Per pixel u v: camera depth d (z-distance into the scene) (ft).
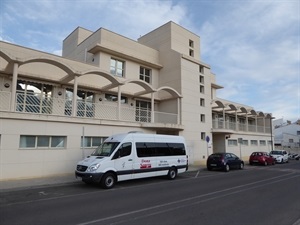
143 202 25.82
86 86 58.18
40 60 45.21
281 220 19.76
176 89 75.92
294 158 138.21
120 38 71.82
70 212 21.71
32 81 51.34
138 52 76.74
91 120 50.47
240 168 68.03
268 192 32.14
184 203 25.50
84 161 36.68
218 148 96.99
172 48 80.59
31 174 41.45
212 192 31.78
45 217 20.20
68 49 88.02
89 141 50.62
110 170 35.27
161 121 77.10
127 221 19.30
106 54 67.21
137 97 71.72
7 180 38.60
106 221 19.26
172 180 43.65
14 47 50.44
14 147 39.96
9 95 48.03
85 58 72.90
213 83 108.27
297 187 36.42
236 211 22.47
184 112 74.38
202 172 58.39
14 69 41.98
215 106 96.43
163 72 81.00
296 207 24.06
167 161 44.52
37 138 43.21
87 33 84.07
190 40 88.99
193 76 79.92
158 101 79.25
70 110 56.75
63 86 55.77
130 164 38.14
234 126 111.14
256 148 116.57
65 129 46.60
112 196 28.81
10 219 19.61
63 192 31.22
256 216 20.88
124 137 39.06
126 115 68.54
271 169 68.49
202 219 19.94
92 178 33.42
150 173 41.09
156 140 43.91
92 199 27.07
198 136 78.38
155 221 19.34
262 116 128.26
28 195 29.17
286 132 208.54
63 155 45.80
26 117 41.42
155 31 87.04
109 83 65.16
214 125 97.71
